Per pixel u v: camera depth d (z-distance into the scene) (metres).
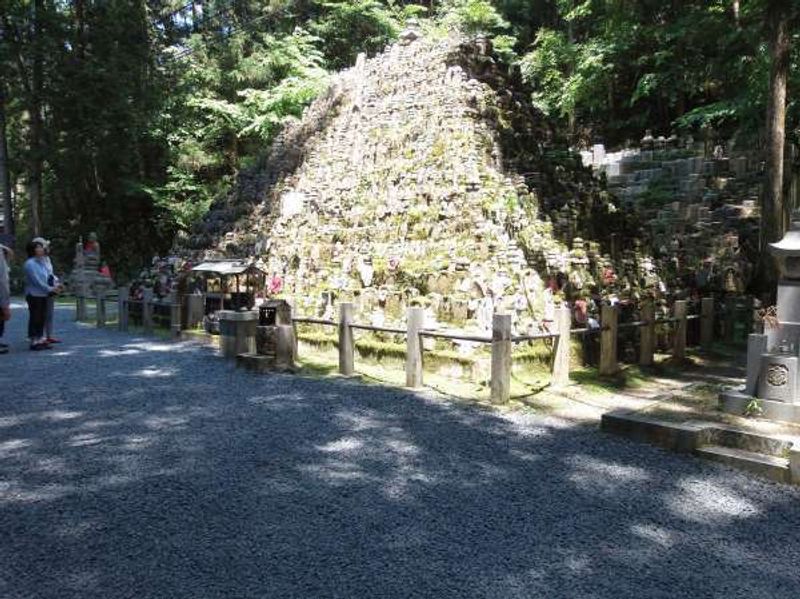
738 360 9.70
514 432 5.45
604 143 25.14
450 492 4.07
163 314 12.36
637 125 24.33
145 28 24.41
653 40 19.53
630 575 3.08
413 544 3.33
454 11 26.00
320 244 11.23
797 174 14.55
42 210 26.86
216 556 3.15
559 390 7.07
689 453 4.94
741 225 14.96
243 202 16.20
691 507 3.94
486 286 8.02
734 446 4.94
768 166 11.11
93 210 27.48
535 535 3.48
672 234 14.84
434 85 12.57
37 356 8.95
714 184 16.44
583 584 2.98
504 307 7.79
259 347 8.33
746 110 15.00
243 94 24.47
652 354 8.71
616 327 7.98
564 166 12.61
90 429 5.35
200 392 6.77
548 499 4.00
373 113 13.75
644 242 11.79
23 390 6.78
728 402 5.68
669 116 23.70
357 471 4.41
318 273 10.68
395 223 10.45
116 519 3.56
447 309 8.22
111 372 7.80
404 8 28.86
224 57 26.22
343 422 5.65
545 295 8.41
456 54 12.82
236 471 4.37
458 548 3.31
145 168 27.11
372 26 27.27
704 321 10.36
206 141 26.45
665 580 3.04
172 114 24.70
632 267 10.59
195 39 26.36
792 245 5.37
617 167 18.30
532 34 29.05
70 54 22.80
